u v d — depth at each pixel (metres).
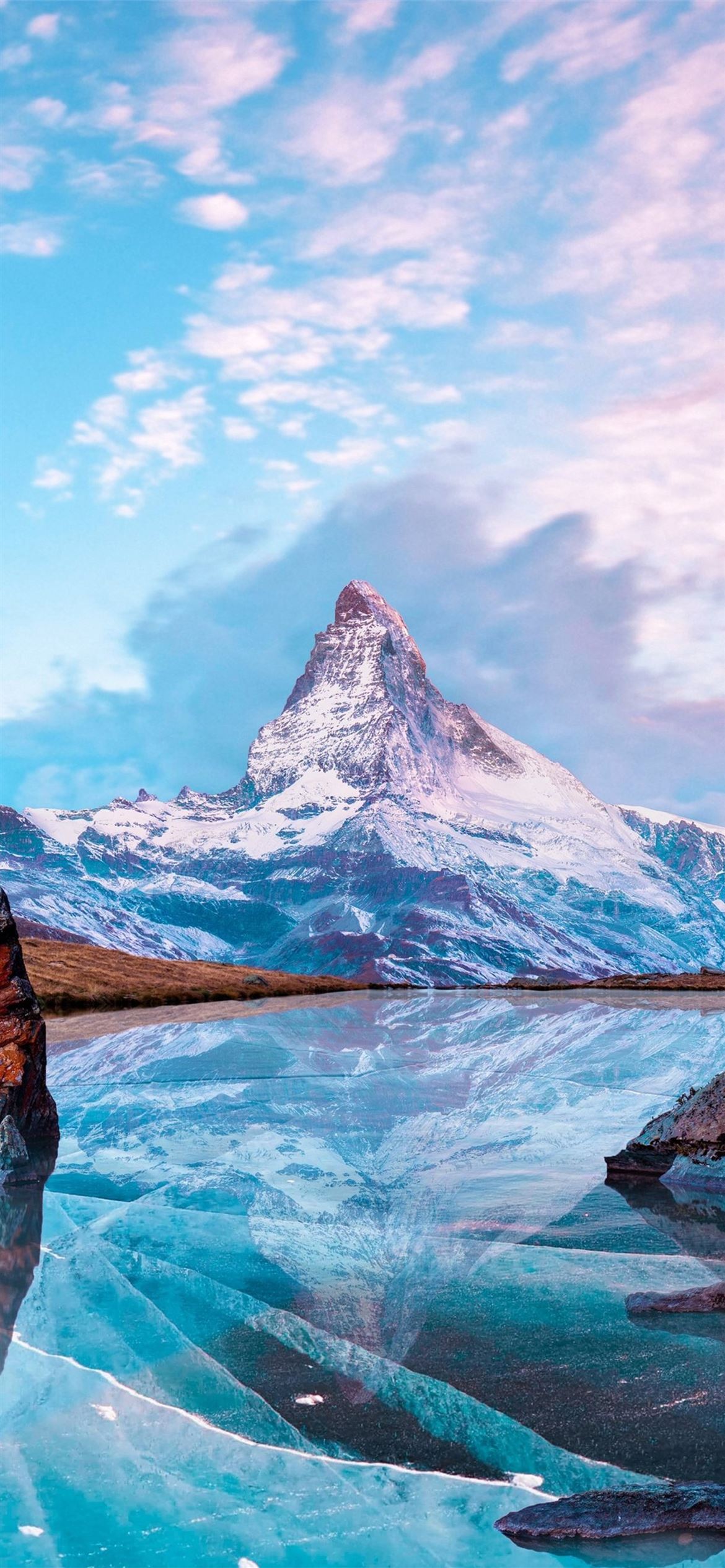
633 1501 3.33
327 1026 24.88
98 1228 6.93
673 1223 7.12
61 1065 17.25
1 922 11.49
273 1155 9.55
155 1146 10.09
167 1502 3.31
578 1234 6.83
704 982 47.00
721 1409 4.06
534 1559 3.05
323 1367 4.52
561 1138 10.29
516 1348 4.74
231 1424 3.93
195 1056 18.22
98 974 41.03
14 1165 9.18
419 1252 6.35
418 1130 10.83
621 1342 4.80
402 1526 3.22
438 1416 4.01
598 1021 24.95
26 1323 5.08
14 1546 3.10
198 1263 6.08
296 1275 5.86
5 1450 3.75
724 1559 3.04
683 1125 8.96
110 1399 4.18
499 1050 18.67
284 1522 3.24
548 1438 3.80
